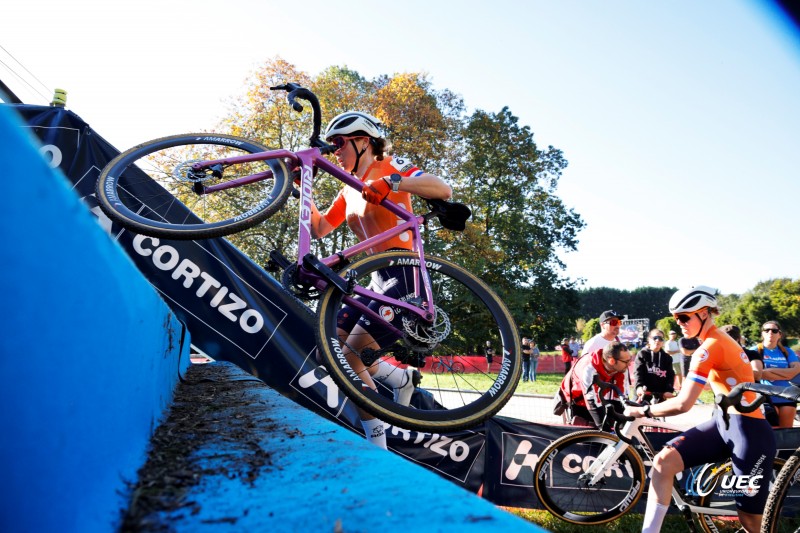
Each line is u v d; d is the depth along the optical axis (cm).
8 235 57
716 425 352
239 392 293
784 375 571
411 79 2430
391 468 117
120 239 467
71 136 463
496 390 234
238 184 259
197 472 123
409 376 337
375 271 272
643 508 479
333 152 287
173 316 285
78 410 85
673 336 877
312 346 496
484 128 2892
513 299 2736
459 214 269
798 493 399
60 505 76
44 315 69
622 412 439
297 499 97
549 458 464
